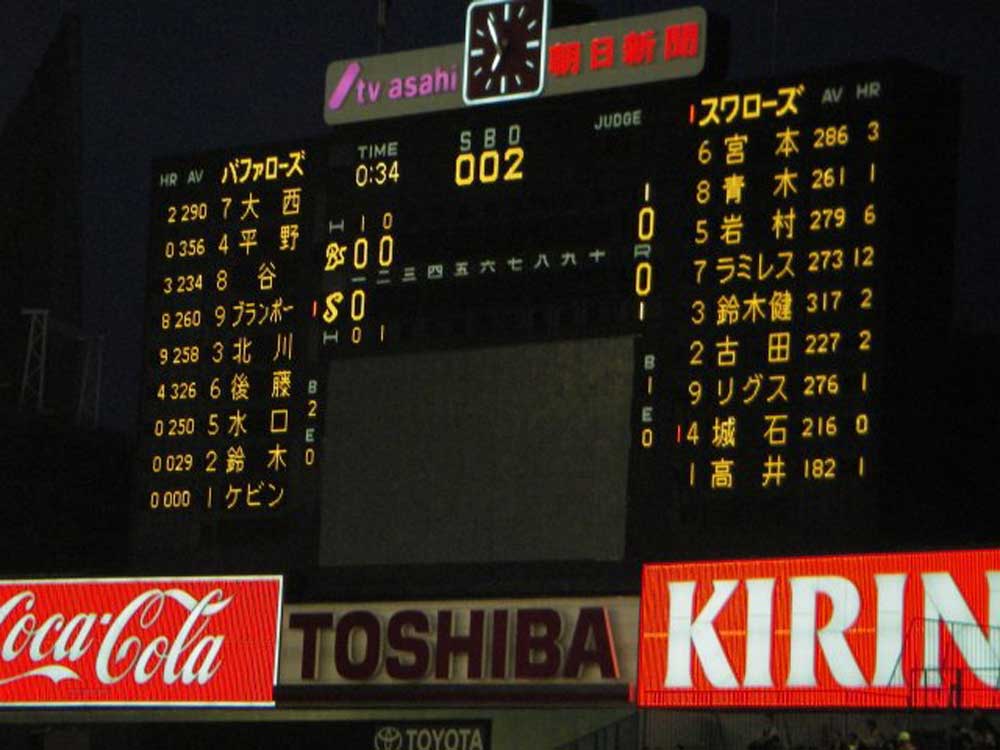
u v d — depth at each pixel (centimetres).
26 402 7231
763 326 5047
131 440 6969
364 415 5559
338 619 5600
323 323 5634
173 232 5844
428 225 5525
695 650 5059
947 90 5062
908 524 4947
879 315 4906
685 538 5116
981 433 5250
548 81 5381
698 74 5194
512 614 5366
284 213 5722
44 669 5991
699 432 5103
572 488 5275
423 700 5453
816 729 5038
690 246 5162
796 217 5028
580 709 5353
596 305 5281
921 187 4997
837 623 4881
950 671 4716
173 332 5812
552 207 5356
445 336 5472
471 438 5419
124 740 6134
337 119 5659
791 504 4975
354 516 5556
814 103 5041
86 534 6844
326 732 5775
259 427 5697
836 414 4934
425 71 5559
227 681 5716
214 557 5741
